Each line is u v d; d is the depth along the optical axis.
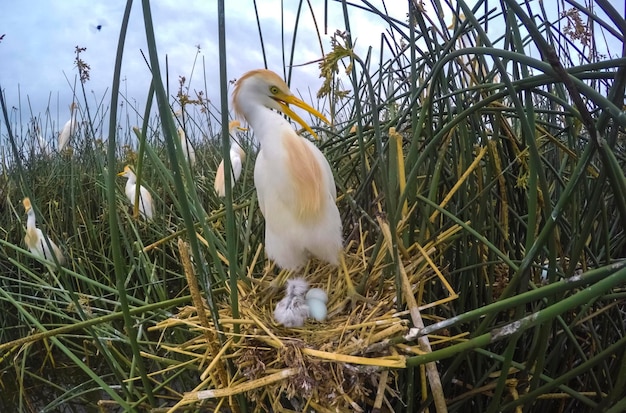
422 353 1.60
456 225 2.25
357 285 2.19
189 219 1.62
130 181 4.78
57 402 3.04
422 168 2.88
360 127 2.16
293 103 2.42
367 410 2.26
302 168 2.18
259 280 2.36
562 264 2.16
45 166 6.18
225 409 2.78
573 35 3.06
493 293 2.47
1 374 3.82
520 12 1.24
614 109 1.24
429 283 2.26
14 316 4.20
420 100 2.67
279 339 1.77
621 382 1.82
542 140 2.77
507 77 1.54
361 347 1.67
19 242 4.84
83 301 3.25
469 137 2.43
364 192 2.55
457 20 2.21
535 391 1.86
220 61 1.52
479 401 2.27
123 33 1.51
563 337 2.18
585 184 2.11
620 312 2.30
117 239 1.77
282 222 2.25
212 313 1.75
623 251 2.56
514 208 2.48
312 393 1.65
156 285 3.30
